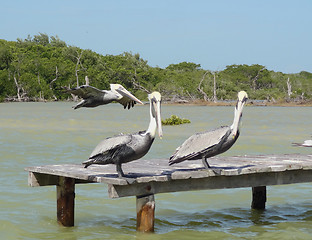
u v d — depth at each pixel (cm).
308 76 16850
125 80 10600
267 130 2583
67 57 10950
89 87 638
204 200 996
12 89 9356
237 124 712
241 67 13288
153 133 671
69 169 793
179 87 9969
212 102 8225
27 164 1359
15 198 963
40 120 3275
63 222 806
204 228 810
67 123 3012
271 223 846
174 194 1039
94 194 1018
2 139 2012
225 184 786
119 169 682
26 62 10006
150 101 680
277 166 803
